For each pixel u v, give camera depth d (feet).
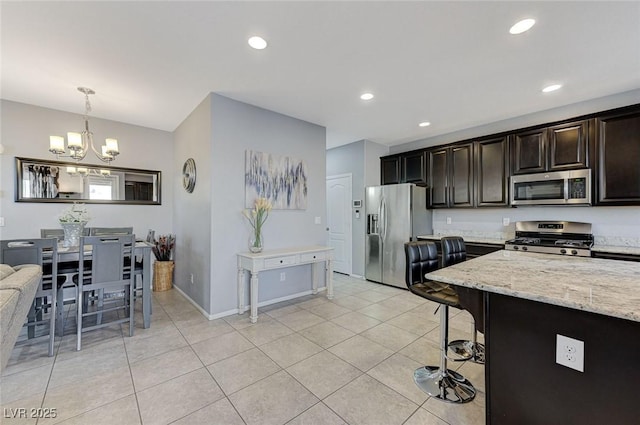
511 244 11.33
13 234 10.70
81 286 8.04
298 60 7.83
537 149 11.23
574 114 10.88
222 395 5.95
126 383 6.33
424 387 6.22
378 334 8.89
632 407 3.49
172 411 5.47
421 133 14.99
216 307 10.20
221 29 6.50
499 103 10.86
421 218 14.71
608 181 9.57
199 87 9.53
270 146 11.66
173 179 14.61
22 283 5.14
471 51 7.36
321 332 9.04
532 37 6.72
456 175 13.85
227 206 10.44
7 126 10.60
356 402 5.75
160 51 7.39
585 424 3.80
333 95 10.17
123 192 13.20
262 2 5.64
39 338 8.27
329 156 18.57
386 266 14.97
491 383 4.64
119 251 8.60
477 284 4.62
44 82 9.16
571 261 6.60
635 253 8.79
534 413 4.22
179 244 13.47
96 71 8.45
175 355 7.57
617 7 5.66
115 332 8.99
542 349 4.15
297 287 12.75
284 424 5.16
